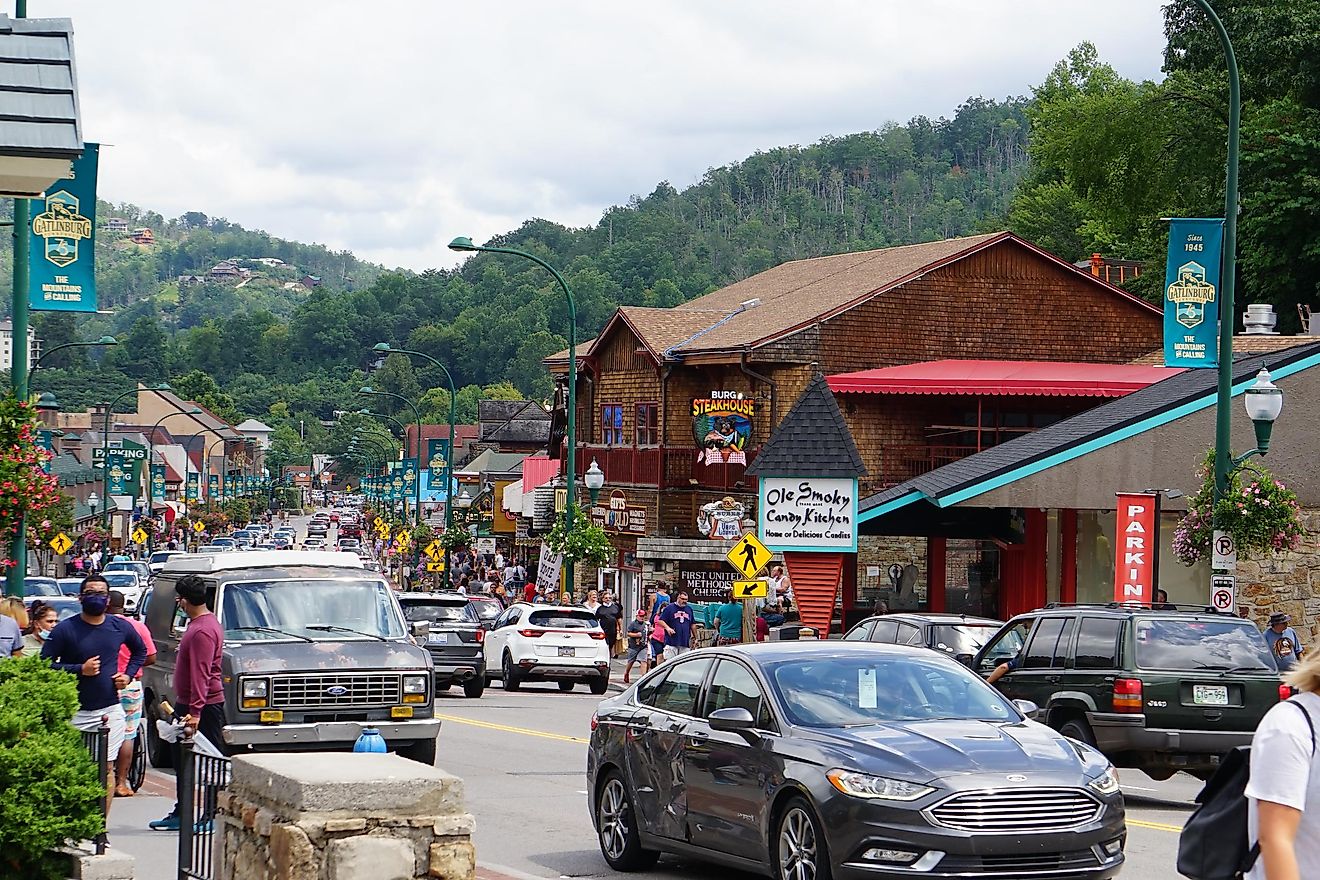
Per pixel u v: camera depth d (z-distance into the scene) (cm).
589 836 1591
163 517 12544
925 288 5038
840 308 4928
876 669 1320
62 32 1167
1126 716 1822
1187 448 3197
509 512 8175
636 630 4094
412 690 1889
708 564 4894
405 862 851
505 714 3022
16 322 2284
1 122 1102
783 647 1359
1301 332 4944
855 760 1170
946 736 1208
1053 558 3825
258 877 889
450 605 3575
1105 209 6731
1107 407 3688
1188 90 5881
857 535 3578
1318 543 3088
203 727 1584
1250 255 5169
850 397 4778
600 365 5781
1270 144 5103
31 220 2203
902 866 1122
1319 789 618
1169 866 1396
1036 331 5141
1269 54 5275
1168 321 2555
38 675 1066
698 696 1370
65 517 6850
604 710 1485
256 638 1911
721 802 1284
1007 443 3712
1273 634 2558
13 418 1877
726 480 4984
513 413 12438
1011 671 1992
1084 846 1142
